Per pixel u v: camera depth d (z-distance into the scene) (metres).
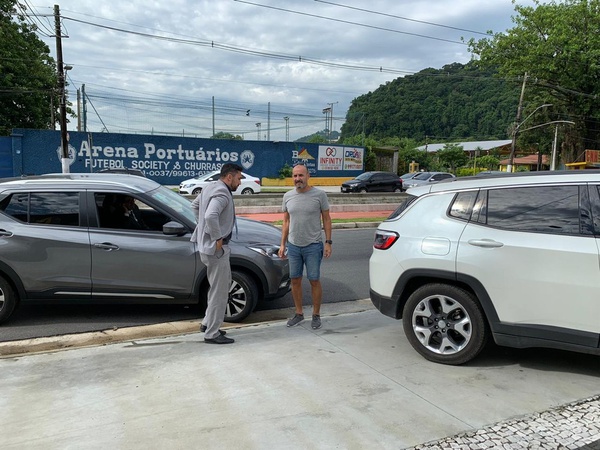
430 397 3.46
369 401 3.38
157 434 2.94
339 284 7.53
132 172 13.78
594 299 3.49
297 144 40.09
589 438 2.91
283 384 3.65
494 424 3.08
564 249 3.59
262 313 5.94
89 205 5.28
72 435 2.93
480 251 3.87
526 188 3.90
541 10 35.44
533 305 3.70
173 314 5.74
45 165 30.73
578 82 35.84
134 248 5.20
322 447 2.81
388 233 4.42
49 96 32.34
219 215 4.40
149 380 3.72
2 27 28.78
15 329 5.18
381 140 82.75
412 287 4.37
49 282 5.14
